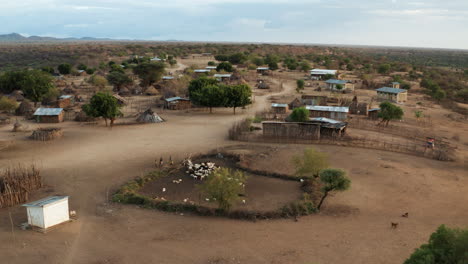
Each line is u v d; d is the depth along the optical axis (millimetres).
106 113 71062
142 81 132875
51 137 61906
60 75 167250
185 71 170250
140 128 71688
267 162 49406
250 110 92938
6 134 66125
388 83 137750
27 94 96125
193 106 96938
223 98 84625
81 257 25578
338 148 56750
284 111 87000
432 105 105438
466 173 46562
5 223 30734
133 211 34062
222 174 34688
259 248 27000
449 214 33844
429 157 53156
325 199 37156
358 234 29438
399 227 30828
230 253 26219
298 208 34062
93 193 38312
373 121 79500
